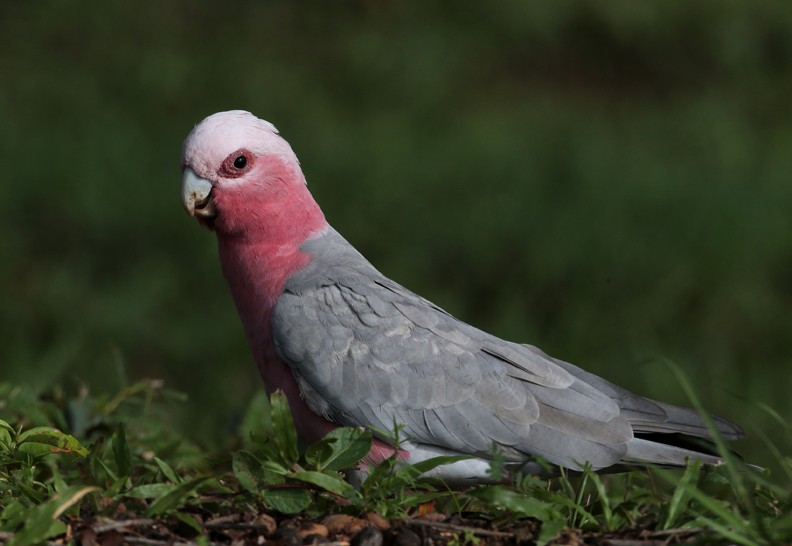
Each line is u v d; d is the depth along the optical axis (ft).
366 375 22.03
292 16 72.43
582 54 70.18
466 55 69.41
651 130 61.57
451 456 21.25
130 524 17.78
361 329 22.29
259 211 23.53
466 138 58.85
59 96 62.69
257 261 23.63
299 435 23.24
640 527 18.89
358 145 56.44
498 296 47.14
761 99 66.90
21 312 45.29
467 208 51.19
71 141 56.54
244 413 28.68
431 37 69.62
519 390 21.94
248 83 63.98
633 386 40.78
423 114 63.05
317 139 57.11
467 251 48.55
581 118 63.00
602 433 21.74
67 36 69.41
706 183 53.42
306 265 23.50
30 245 49.75
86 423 25.27
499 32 71.00
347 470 22.15
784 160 57.52
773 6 72.02
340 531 18.28
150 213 50.62
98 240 49.90
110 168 54.03
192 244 49.32
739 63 69.46
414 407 21.83
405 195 51.98
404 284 46.88
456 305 45.96
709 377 41.19
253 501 19.19
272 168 23.58
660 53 69.67
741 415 36.63
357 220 50.16
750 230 50.29
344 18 72.59
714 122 61.98
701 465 21.35
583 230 49.21
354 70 66.49
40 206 51.57
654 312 45.34
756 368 42.39
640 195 52.19
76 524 17.81
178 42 69.26
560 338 43.91
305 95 63.46
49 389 27.73
